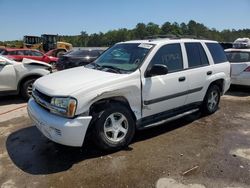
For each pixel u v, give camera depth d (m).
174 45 5.34
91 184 3.54
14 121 6.04
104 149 4.29
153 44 5.04
